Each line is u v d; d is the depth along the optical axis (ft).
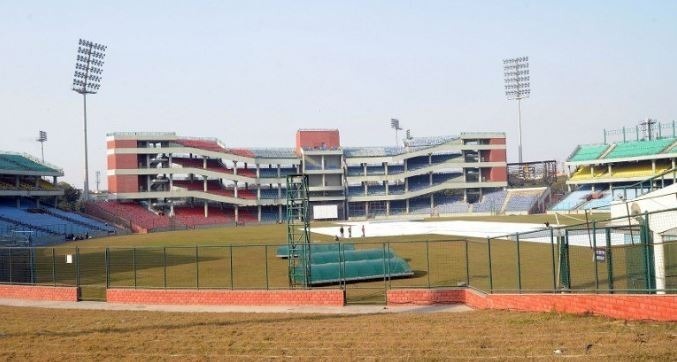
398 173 486.38
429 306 99.66
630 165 430.20
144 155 435.12
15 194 338.95
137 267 159.43
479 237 224.94
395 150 505.25
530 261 148.87
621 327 65.21
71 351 69.15
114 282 135.64
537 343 61.11
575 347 58.18
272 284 126.00
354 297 109.91
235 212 457.27
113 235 324.80
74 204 473.26
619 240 147.54
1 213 314.96
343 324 81.82
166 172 431.43
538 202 441.27
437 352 60.44
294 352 64.23
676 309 66.74
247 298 107.24
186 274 144.77
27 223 306.35
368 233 271.28
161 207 438.81
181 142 450.30
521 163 519.19
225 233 309.01
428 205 492.95
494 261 150.82
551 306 80.84
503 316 80.28
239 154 460.14
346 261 129.59
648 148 411.75
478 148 480.23
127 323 88.07
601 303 74.28
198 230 355.15
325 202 481.05
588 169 452.35
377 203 499.51
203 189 454.40
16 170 341.82
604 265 117.19
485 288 105.50
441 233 254.27
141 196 425.69
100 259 180.34
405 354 60.54
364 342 67.51
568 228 84.48
